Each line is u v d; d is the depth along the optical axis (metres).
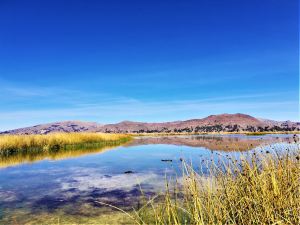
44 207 6.95
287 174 4.57
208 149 19.03
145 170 11.91
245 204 4.46
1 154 18.56
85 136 28.78
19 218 6.14
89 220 5.94
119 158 16.36
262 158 5.08
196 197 4.43
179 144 27.95
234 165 5.31
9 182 9.90
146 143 31.81
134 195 7.89
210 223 4.12
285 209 3.95
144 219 5.69
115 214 6.27
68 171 12.02
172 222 5.06
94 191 8.51
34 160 15.71
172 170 11.53
